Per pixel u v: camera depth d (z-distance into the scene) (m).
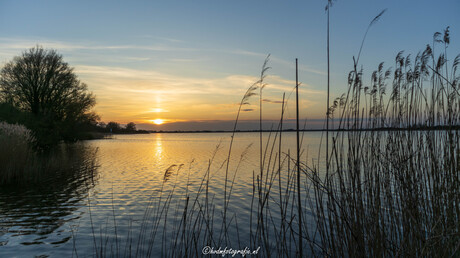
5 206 11.21
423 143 4.88
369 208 4.28
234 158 29.70
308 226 7.94
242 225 8.81
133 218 9.77
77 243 7.68
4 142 16.11
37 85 36.25
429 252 3.59
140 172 20.50
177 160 28.98
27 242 7.75
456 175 4.25
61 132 34.09
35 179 16.31
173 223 9.23
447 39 4.94
